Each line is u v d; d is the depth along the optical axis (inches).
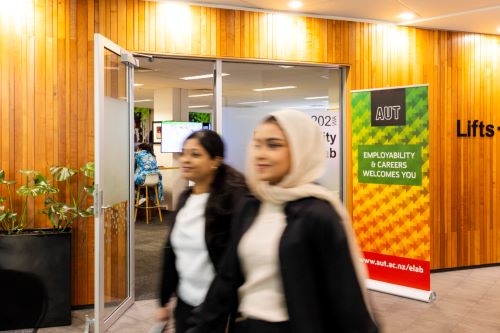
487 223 269.3
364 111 216.1
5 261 172.4
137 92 469.1
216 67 223.8
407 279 206.4
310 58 234.4
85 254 197.9
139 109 589.9
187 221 87.4
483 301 203.5
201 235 84.5
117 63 186.9
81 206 197.5
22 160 190.9
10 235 173.0
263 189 58.6
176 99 434.6
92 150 198.8
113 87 181.3
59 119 195.2
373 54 245.6
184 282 87.5
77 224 197.0
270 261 56.8
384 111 209.3
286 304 54.2
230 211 83.7
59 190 195.3
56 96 194.9
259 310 57.0
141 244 300.4
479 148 266.8
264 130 58.3
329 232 52.9
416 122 200.4
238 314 62.2
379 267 214.7
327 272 52.7
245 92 234.7
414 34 253.1
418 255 203.0
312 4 218.8
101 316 161.3
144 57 214.5
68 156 196.1
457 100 261.3
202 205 87.1
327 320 54.0
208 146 88.4
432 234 256.1
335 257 52.5
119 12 204.4
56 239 175.6
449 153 259.6
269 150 57.7
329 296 52.7
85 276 198.1
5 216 175.6
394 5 219.9
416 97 199.8
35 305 86.7
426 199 199.3
